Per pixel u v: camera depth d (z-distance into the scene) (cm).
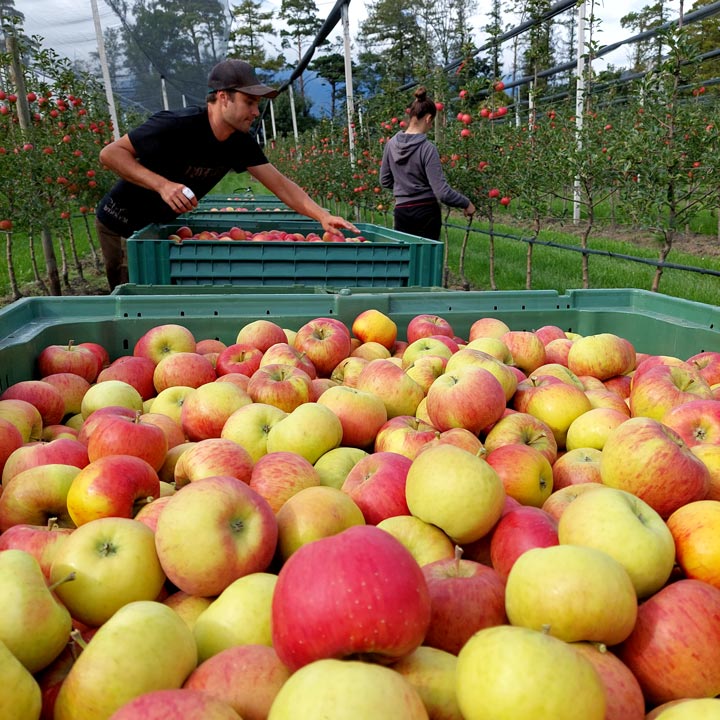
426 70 1316
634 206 745
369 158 1432
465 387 241
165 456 223
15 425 236
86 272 1220
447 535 177
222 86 523
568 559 136
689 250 1230
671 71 803
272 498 191
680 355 358
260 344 336
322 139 2009
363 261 542
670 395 251
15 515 192
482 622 143
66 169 1001
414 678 123
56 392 281
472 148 958
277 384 268
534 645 111
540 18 1142
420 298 392
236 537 157
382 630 115
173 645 126
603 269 1048
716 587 157
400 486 191
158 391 316
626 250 1208
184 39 1510
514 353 331
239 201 1338
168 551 154
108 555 155
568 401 262
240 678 122
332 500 174
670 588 147
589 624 131
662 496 185
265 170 593
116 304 358
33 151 883
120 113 1630
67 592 151
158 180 520
